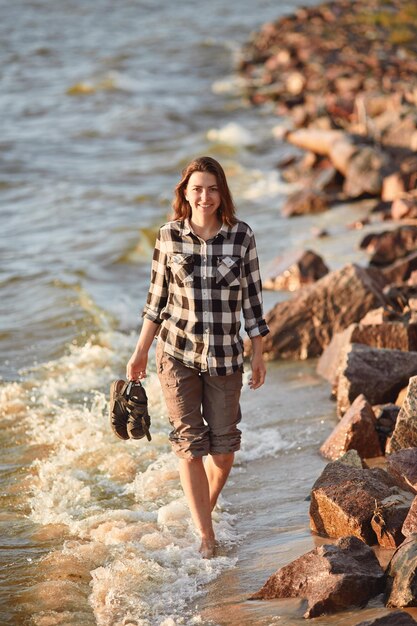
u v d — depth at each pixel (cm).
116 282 2177
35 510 1058
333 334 1548
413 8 7912
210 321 865
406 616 682
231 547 921
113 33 7931
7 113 4822
